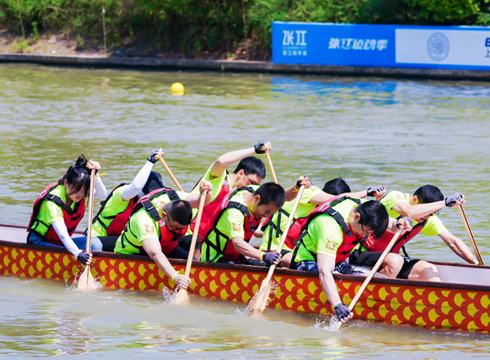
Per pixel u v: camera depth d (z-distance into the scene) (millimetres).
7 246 24391
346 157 42062
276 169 38906
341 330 19594
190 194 23109
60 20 112625
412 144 46000
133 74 88750
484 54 75562
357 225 19500
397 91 70500
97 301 21781
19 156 41750
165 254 22750
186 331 19156
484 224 28844
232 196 21469
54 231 23688
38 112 58812
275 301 21328
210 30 100875
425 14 85938
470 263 22875
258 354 17359
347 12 93938
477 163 40375
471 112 58188
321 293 20469
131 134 49156
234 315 20750
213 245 22047
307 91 71750
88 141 46500
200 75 87250
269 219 23203
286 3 97812
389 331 19594
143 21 107125
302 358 17109
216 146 44938
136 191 23484
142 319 20141
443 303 19391
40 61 100688
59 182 23219
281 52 87438
